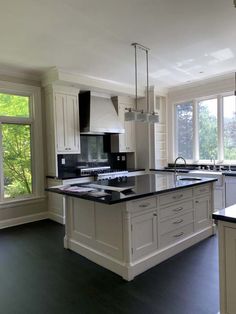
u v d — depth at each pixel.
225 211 1.80
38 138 4.74
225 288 1.73
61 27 2.86
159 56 3.84
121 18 2.70
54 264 2.88
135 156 6.17
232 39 3.28
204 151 5.64
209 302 2.11
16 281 2.53
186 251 3.17
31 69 4.34
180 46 3.47
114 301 2.15
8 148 4.47
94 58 3.86
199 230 3.52
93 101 5.23
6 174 4.45
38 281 2.52
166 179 3.65
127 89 5.47
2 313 2.03
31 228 4.27
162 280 2.47
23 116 4.64
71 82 4.53
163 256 2.90
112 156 6.03
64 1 2.36
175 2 2.42
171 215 3.04
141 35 3.11
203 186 3.59
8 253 3.22
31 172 4.78
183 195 3.23
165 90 6.03
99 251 2.85
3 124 4.41
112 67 4.30
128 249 2.52
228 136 5.25
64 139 4.73
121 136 5.80
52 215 4.79
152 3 2.43
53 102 4.58
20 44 3.30
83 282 2.47
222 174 4.66
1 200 4.35
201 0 2.40
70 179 4.54
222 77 5.10
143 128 6.02
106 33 3.04
